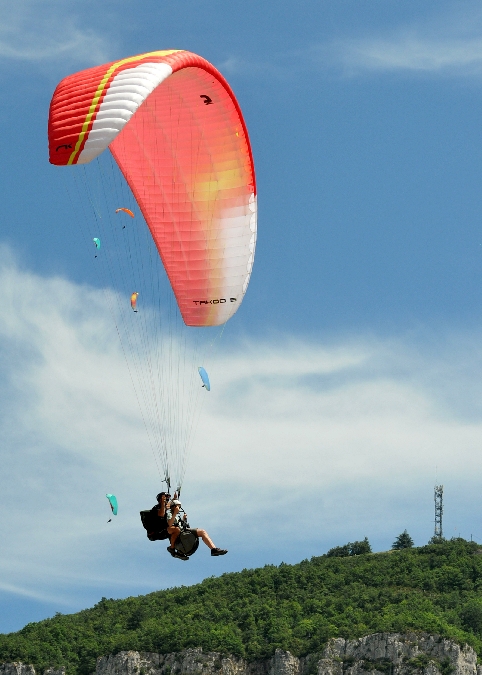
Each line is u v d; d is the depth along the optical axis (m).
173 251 53.88
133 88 43.12
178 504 46.56
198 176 51.84
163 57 45.09
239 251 53.03
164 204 52.84
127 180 52.94
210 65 47.62
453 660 153.00
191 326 55.41
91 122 42.66
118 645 172.50
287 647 165.50
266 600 198.00
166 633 173.75
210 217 52.59
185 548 46.25
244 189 51.97
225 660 165.88
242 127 50.25
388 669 154.62
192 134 50.69
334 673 157.88
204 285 54.16
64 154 42.81
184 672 164.75
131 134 51.12
